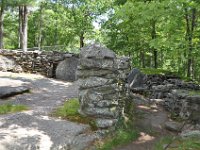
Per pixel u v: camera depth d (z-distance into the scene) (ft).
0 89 34.01
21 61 51.29
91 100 27.55
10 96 34.22
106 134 25.96
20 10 92.32
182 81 43.24
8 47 136.87
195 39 42.24
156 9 32.40
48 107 30.71
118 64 31.09
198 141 26.32
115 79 28.73
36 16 126.00
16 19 126.41
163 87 42.14
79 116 27.43
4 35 133.08
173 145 26.00
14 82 40.45
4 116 26.43
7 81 40.27
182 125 30.78
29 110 29.14
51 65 52.11
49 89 40.11
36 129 23.91
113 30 75.82
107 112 27.25
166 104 37.96
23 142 21.58
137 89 44.27
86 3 92.32
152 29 65.00
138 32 70.28
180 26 38.14
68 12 97.19
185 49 37.27
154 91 42.75
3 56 50.57
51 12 109.70
